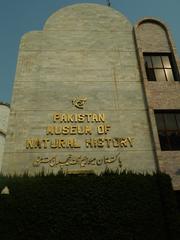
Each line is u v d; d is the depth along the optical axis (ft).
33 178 46.55
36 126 57.47
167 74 67.15
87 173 52.34
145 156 55.16
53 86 62.80
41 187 45.39
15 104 59.62
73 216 43.21
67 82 63.62
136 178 47.42
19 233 41.88
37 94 61.41
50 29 71.36
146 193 46.19
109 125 58.65
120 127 58.54
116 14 75.82
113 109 60.80
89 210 43.86
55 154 54.44
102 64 66.85
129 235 42.75
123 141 56.70
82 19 74.02
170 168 53.47
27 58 66.18
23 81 62.80
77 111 59.98
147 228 43.52
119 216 43.78
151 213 44.65
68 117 59.06
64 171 52.44
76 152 54.95
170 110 61.21
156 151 55.06
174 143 57.72
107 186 46.06
